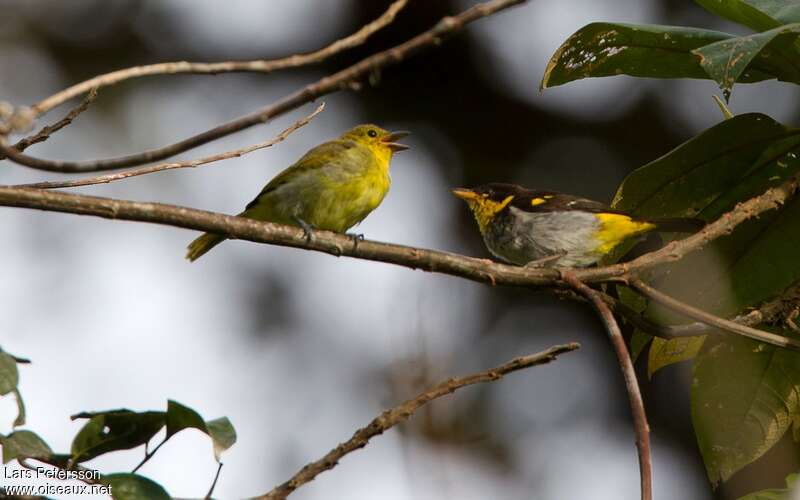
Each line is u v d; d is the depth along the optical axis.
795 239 7.23
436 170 19.81
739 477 11.52
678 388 17.16
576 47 6.79
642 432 5.32
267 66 4.61
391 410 5.61
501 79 19.73
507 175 19.42
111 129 19.11
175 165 6.17
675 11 18.12
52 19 19.91
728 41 5.85
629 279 6.75
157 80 19.80
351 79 4.53
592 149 19.08
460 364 16.36
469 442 14.10
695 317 6.66
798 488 5.83
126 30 20.05
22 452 4.91
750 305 7.41
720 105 7.28
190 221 6.09
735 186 7.40
